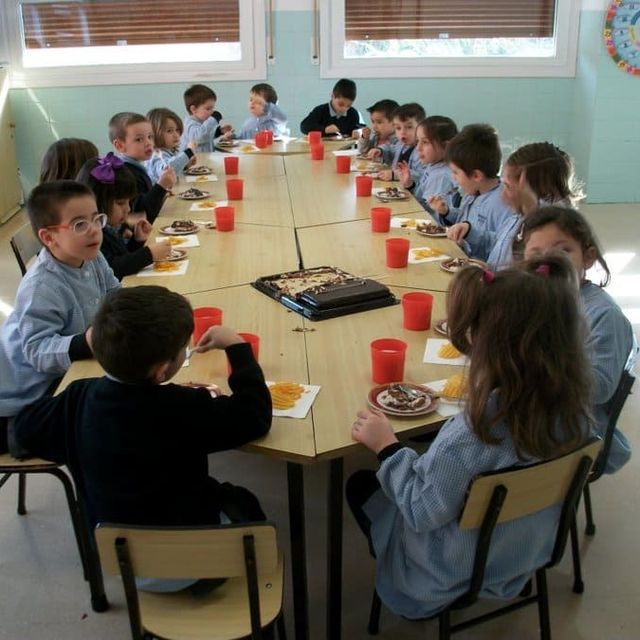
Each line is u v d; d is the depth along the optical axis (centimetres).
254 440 141
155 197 309
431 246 261
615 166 608
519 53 616
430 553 140
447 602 141
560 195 236
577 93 618
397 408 149
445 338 183
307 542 216
